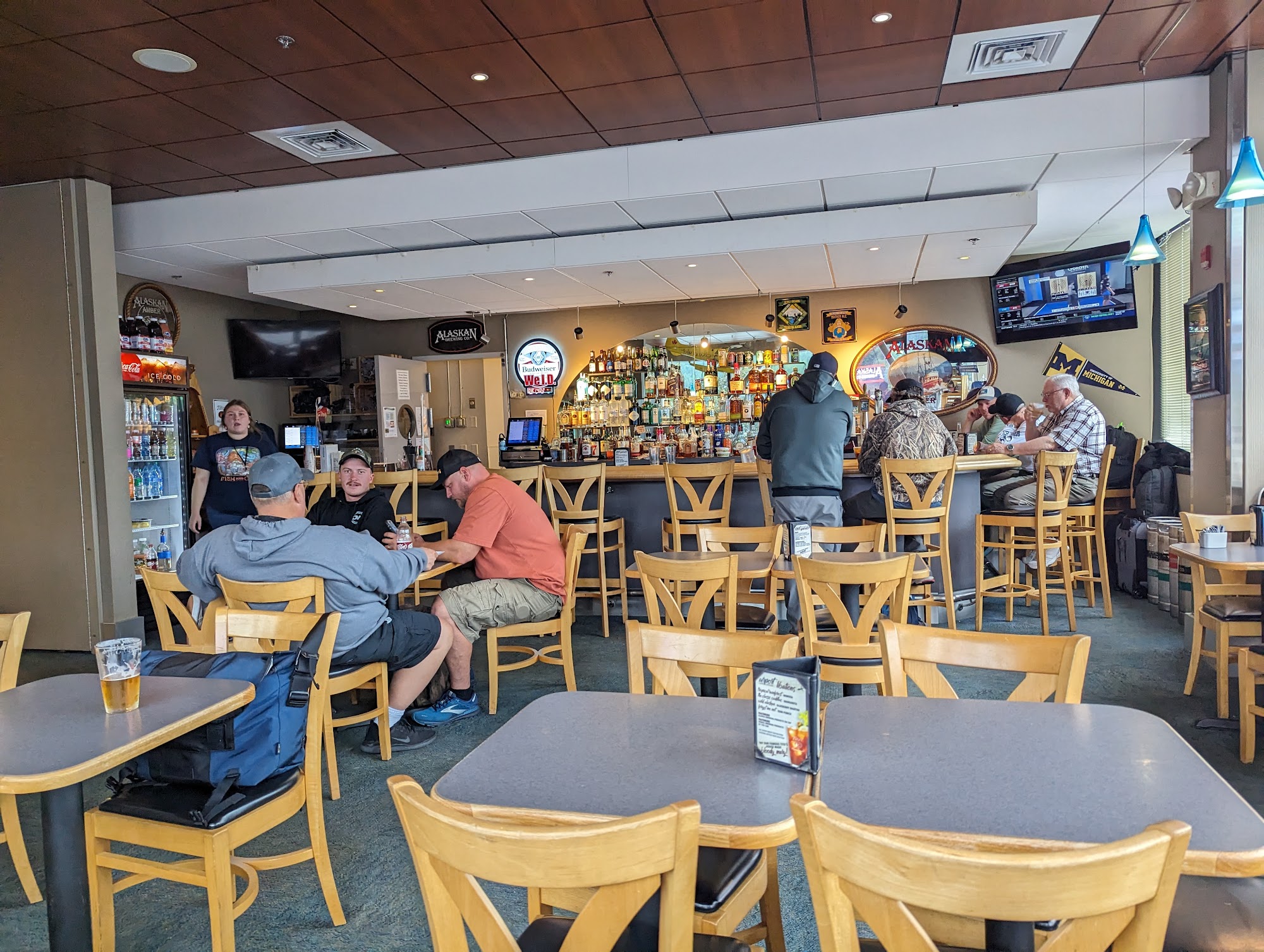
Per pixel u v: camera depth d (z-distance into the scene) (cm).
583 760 159
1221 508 489
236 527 324
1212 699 403
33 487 588
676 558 376
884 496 495
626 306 954
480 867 112
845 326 895
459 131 540
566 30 413
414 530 472
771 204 601
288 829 300
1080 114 512
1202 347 500
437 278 701
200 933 240
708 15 404
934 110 531
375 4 381
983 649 203
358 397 974
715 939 155
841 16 409
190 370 836
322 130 529
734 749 164
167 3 373
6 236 592
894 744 163
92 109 482
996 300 833
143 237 667
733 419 918
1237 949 137
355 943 233
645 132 556
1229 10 412
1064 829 126
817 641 292
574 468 558
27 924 250
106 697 195
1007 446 694
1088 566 597
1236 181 384
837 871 105
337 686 333
